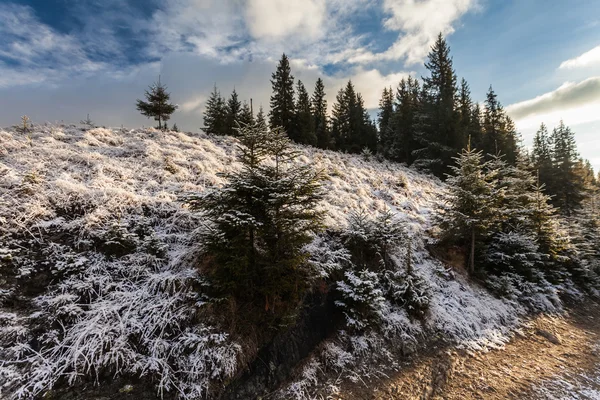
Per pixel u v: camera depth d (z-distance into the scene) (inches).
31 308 210.2
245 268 235.6
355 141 1610.5
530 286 475.5
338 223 414.6
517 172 629.9
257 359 238.1
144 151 500.1
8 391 171.2
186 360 210.8
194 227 320.2
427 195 758.5
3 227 241.6
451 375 282.0
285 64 1384.1
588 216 821.9
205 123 1336.1
